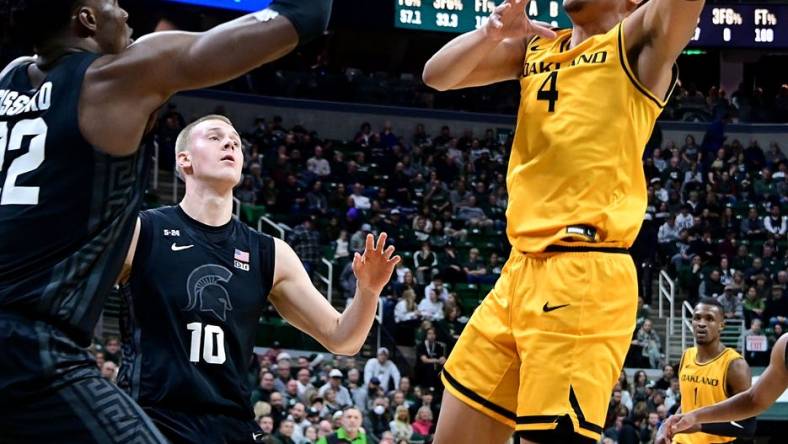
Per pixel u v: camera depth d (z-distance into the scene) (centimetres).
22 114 281
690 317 1842
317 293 414
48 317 271
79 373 272
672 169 2308
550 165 359
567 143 356
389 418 1320
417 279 1767
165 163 2002
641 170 362
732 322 1772
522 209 365
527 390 354
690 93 2600
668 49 344
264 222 1895
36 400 266
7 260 271
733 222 2131
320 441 1133
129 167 279
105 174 275
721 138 2397
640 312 1772
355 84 2492
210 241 399
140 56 274
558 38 384
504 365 371
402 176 2180
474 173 2284
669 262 1978
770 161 2423
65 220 273
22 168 276
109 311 1566
